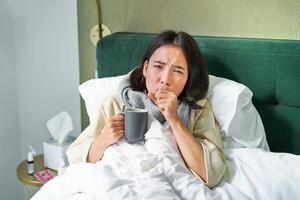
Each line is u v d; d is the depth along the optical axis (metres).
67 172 1.16
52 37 1.88
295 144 1.35
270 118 1.39
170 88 1.28
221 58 1.46
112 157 1.19
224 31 1.55
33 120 2.00
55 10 1.85
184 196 1.08
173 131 1.24
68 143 1.69
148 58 1.35
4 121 1.93
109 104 1.37
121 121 1.25
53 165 1.70
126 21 1.80
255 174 1.19
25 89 1.96
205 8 1.57
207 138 1.29
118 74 1.72
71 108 1.97
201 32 1.61
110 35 1.75
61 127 1.71
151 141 1.22
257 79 1.39
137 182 1.06
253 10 1.46
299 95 1.31
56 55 1.91
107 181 1.04
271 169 1.18
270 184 1.14
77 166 1.15
